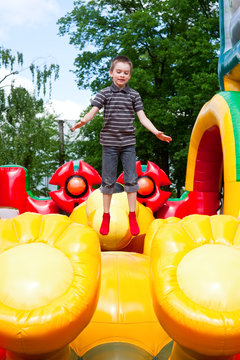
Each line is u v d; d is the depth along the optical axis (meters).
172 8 19.22
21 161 20.44
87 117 3.04
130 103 3.16
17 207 6.21
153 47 19.53
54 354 1.95
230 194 3.50
